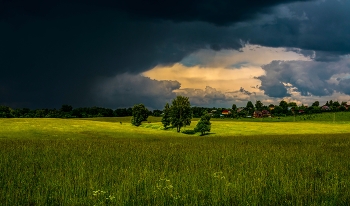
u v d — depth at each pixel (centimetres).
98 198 1309
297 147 3897
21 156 2755
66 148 3575
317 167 2128
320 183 1596
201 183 1590
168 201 1288
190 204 1218
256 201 1278
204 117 9706
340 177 1764
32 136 6581
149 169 2045
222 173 1894
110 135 7619
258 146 4066
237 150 3478
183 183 1557
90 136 7162
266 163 2339
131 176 1752
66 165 2238
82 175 1744
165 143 4706
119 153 3086
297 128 12119
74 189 1472
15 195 1334
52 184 1573
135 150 3416
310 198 1314
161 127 12000
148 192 1425
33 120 10462
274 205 1247
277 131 10825
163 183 1602
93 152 3183
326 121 17550
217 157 2775
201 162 2438
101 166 2167
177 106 10550
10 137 6175
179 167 2178
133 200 1253
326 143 4706
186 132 9931
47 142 4481
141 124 13425
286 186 1507
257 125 13200
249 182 1599
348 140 5419
